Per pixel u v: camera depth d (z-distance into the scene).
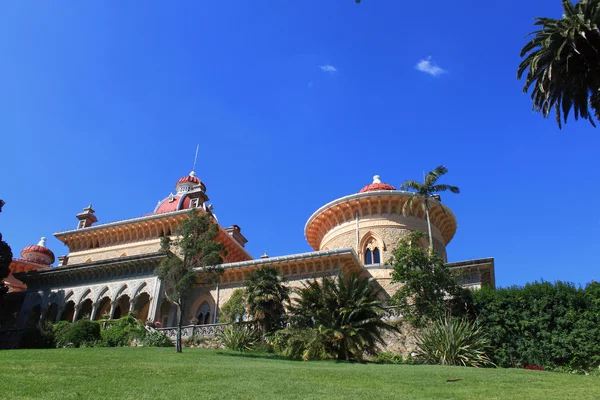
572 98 26.59
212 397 9.90
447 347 21.28
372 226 41.56
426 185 33.72
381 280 36.41
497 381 14.02
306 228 48.09
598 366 20.53
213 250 24.98
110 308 43.47
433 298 25.03
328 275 35.06
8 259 40.66
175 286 24.48
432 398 10.62
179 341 23.78
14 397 9.13
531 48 26.61
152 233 48.34
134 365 15.63
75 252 51.47
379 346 24.86
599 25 24.38
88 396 9.62
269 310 26.25
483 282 33.38
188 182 57.75
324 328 22.23
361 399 10.15
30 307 43.47
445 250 43.94
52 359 16.73
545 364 21.70
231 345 25.83
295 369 16.00
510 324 23.25
